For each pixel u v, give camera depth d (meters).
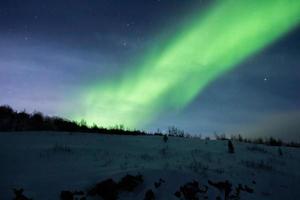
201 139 23.81
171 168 12.34
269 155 20.34
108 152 14.90
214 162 15.53
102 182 9.48
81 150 14.67
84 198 8.86
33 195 8.77
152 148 17.56
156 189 9.99
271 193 12.72
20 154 12.89
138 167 11.86
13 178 10.02
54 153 13.52
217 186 11.33
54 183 9.66
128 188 9.72
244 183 12.77
